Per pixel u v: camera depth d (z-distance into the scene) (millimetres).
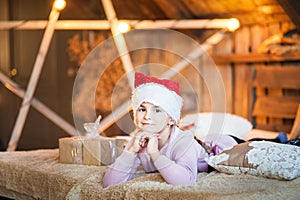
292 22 3969
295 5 3689
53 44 5695
